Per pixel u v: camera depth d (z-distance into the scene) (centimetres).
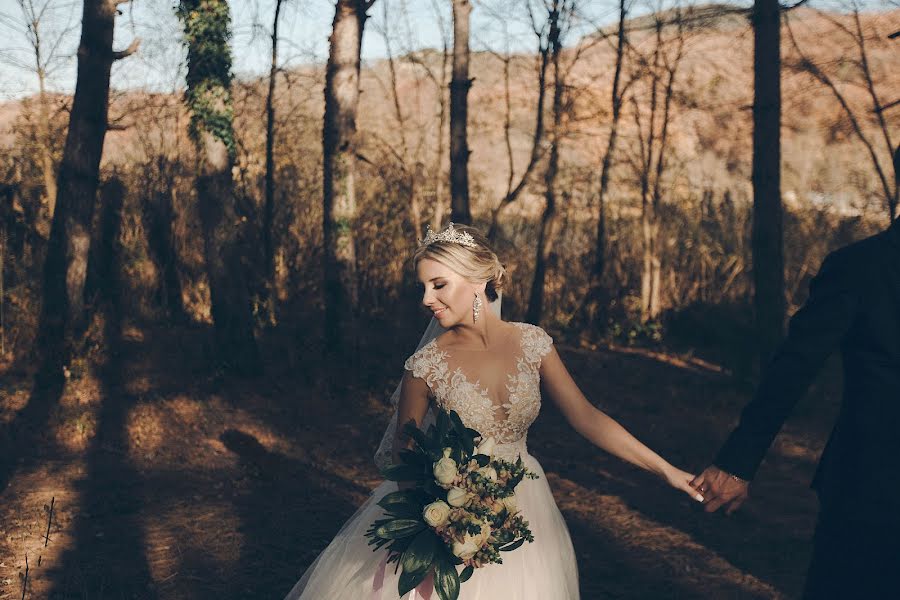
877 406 228
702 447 745
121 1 885
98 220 1286
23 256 1179
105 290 1238
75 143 883
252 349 960
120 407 812
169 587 443
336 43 1014
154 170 1426
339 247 1034
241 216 1295
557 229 1500
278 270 1422
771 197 862
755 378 982
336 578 297
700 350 1257
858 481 228
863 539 226
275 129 1418
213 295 952
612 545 525
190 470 654
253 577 461
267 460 680
